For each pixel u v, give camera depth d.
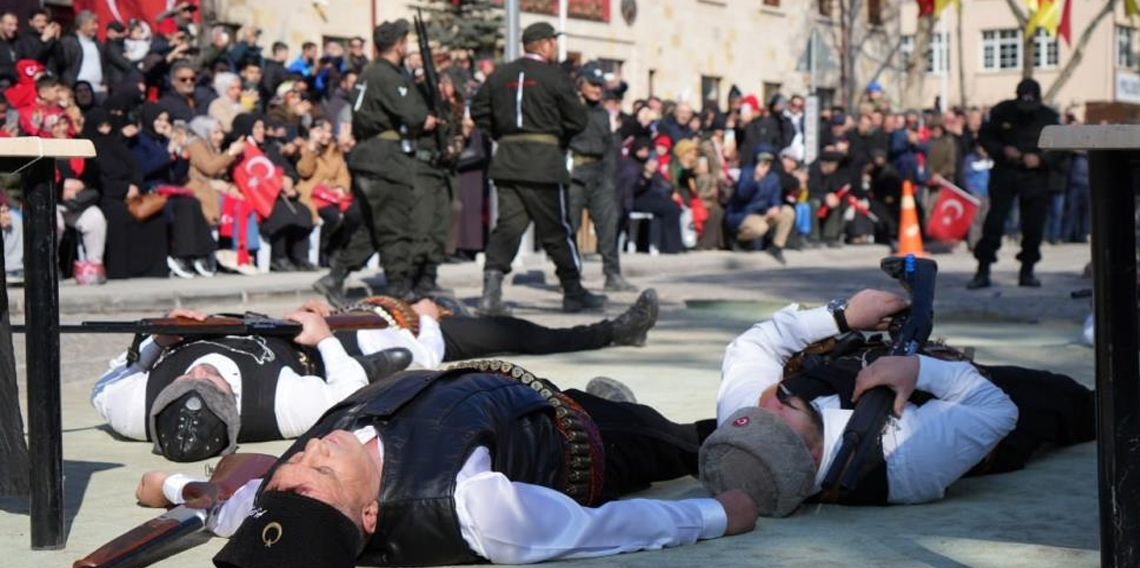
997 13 49.72
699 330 10.30
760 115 21.69
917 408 4.65
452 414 3.85
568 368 8.05
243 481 4.31
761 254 20.73
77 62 15.12
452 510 3.71
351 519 3.37
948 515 4.52
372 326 6.37
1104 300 3.03
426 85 12.45
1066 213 26.84
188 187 14.83
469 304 13.13
